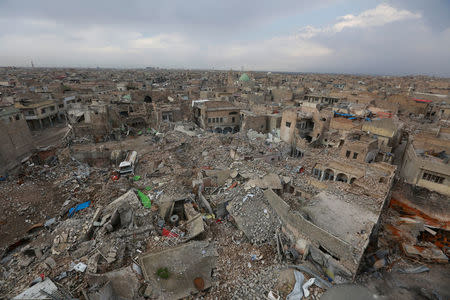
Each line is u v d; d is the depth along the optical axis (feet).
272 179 81.66
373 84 522.47
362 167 93.61
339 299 47.78
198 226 66.13
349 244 49.62
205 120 182.70
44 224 77.00
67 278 47.83
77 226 69.05
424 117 233.76
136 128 173.99
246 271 55.06
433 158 98.53
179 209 78.84
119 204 75.51
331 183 80.28
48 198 91.40
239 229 68.33
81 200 88.69
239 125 195.42
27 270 55.11
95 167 119.34
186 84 445.78
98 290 41.47
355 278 52.13
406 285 52.90
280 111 186.80
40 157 122.52
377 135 131.85
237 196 76.07
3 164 106.32
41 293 42.34
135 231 62.08
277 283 51.70
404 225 71.46
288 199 77.61
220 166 105.29
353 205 65.26
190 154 130.41
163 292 47.70
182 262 53.67
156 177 101.71
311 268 54.44
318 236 53.98
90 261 51.96
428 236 70.79
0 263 61.98
